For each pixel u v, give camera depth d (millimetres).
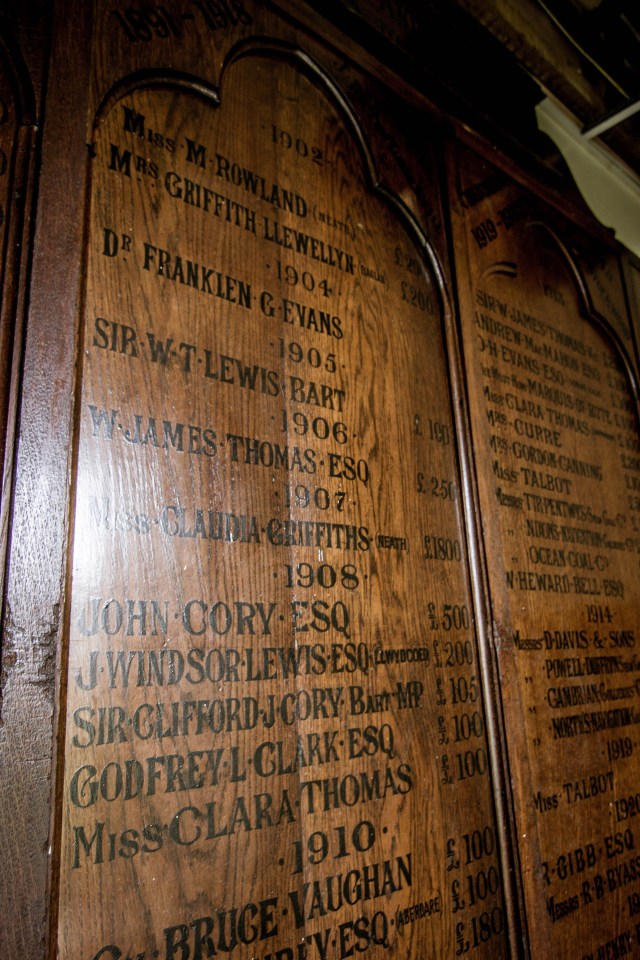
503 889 1437
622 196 2971
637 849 1832
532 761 1639
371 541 1435
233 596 1185
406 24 1984
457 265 1857
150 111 1306
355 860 1219
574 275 2398
